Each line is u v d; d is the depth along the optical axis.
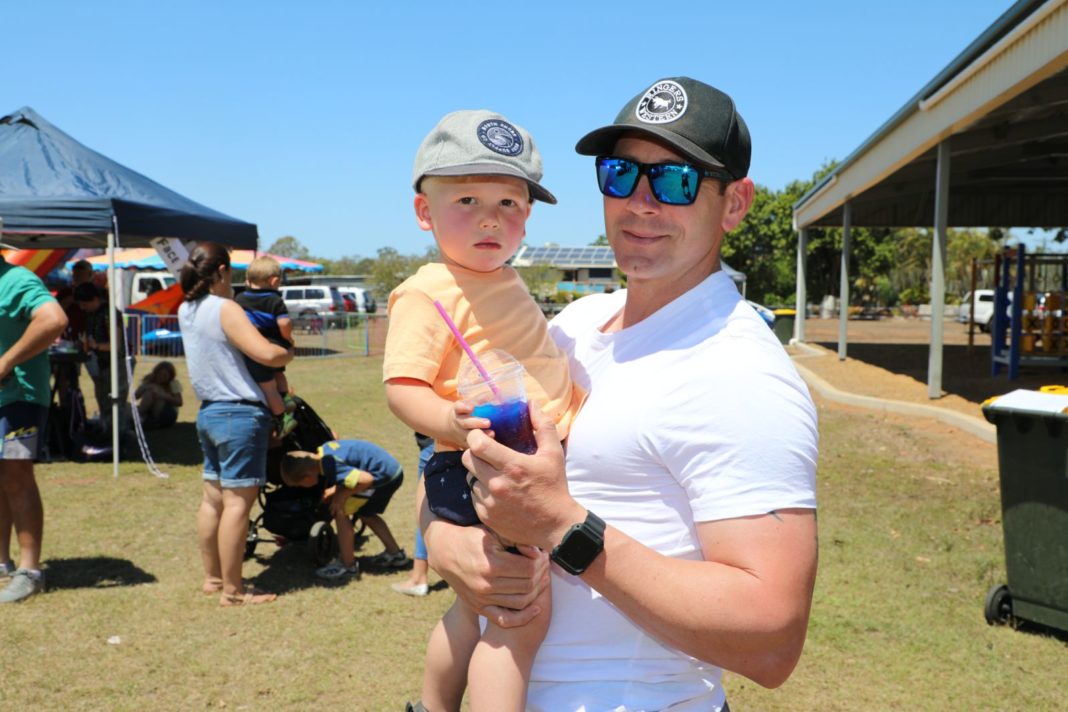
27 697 3.83
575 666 1.55
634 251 1.65
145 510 7.08
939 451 9.46
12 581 5.04
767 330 1.54
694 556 1.46
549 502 1.34
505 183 1.81
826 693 3.95
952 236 72.38
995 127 12.16
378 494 5.62
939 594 5.15
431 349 1.72
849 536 6.32
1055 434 4.36
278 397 5.07
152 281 29.44
